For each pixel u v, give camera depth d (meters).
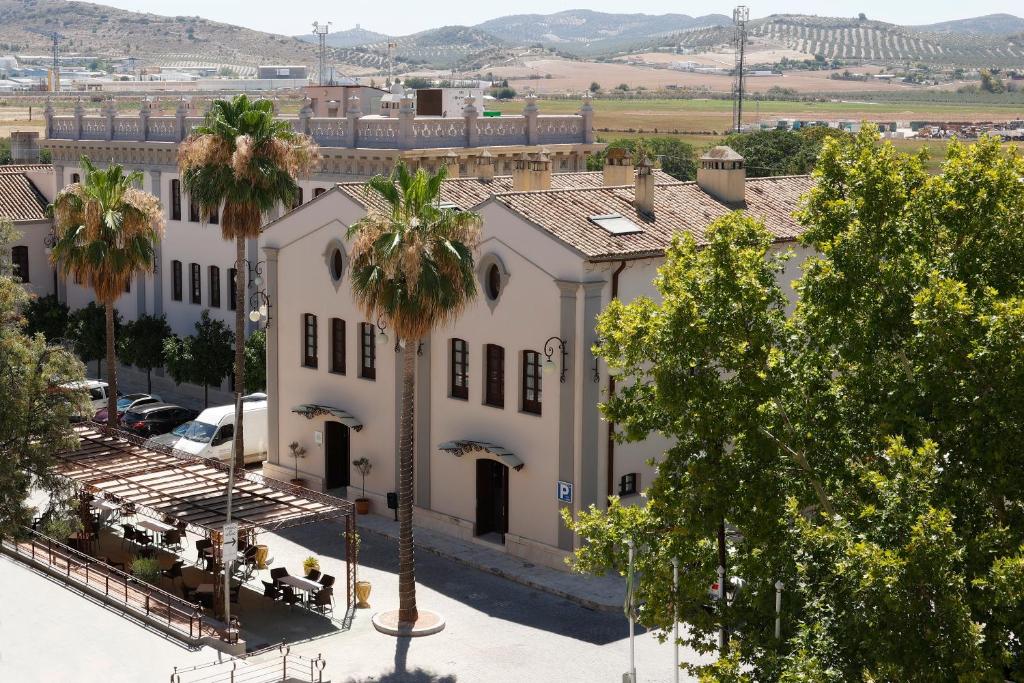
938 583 19.27
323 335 42.81
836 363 24.81
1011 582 19.09
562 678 29.98
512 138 54.88
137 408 51.69
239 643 31.30
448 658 31.11
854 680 20.78
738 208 42.47
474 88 65.31
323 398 43.12
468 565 37.38
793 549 23.55
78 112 63.47
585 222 37.31
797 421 24.38
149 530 40.91
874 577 19.31
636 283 36.62
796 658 21.12
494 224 37.16
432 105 62.41
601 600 34.34
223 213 44.25
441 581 36.25
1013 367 20.97
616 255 35.50
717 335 24.06
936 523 19.41
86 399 36.06
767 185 45.56
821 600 22.22
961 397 22.00
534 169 42.53
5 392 34.28
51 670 29.97
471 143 52.94
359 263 32.31
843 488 23.27
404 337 32.12
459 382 39.22
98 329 57.78
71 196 44.66
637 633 32.69
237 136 43.44
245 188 43.03
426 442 40.06
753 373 23.95
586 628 32.97
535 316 36.50
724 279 24.44
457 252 31.64
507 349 37.41
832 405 24.41
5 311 36.09
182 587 34.72
